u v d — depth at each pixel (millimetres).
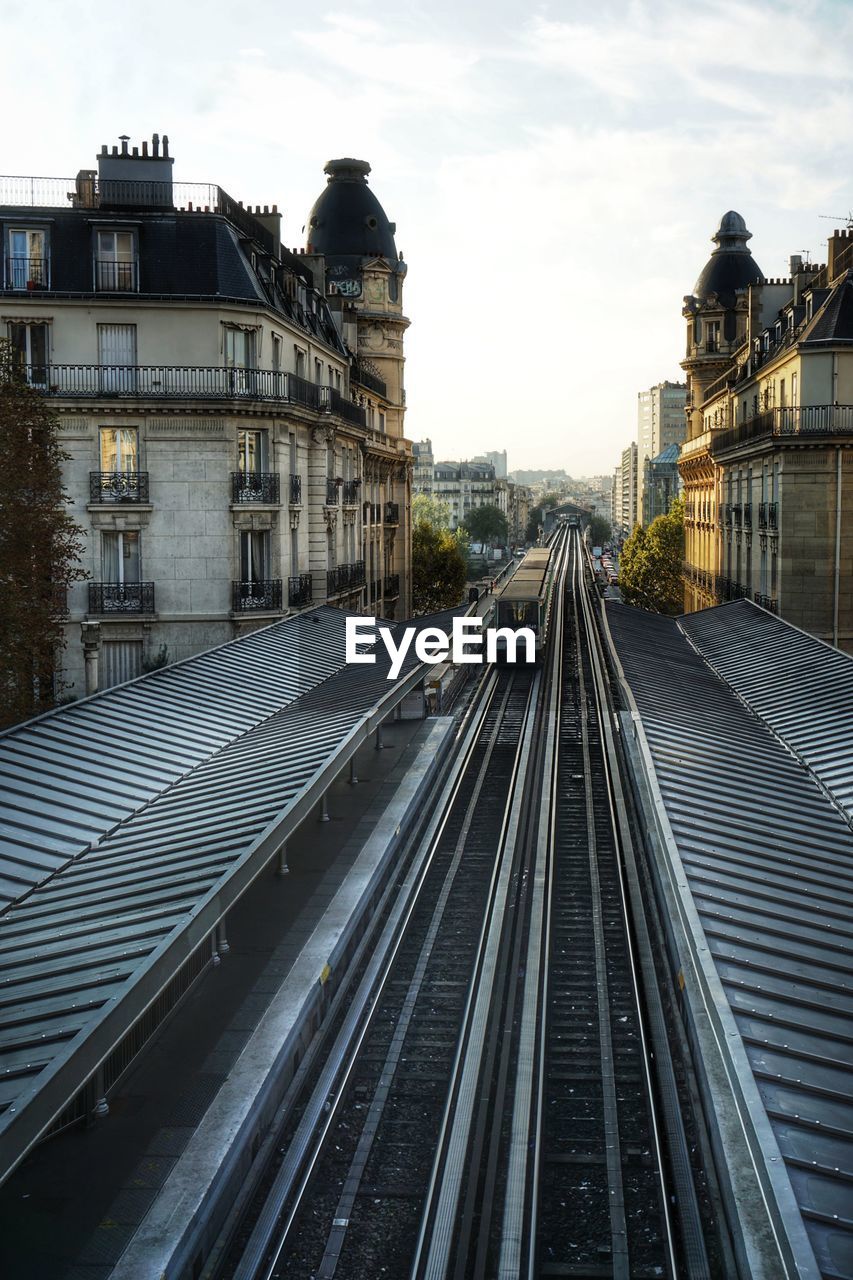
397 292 80000
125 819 20453
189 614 43406
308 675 35094
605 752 40719
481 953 22141
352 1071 17531
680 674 34406
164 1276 12156
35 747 23531
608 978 21094
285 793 19578
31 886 17016
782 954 13141
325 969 20000
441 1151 15227
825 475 46219
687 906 14211
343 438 59125
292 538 48125
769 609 49188
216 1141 14609
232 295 42625
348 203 79688
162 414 42531
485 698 52594
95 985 12047
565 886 26375
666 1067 17375
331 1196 14555
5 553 30938
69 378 41938
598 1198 14445
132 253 42344
